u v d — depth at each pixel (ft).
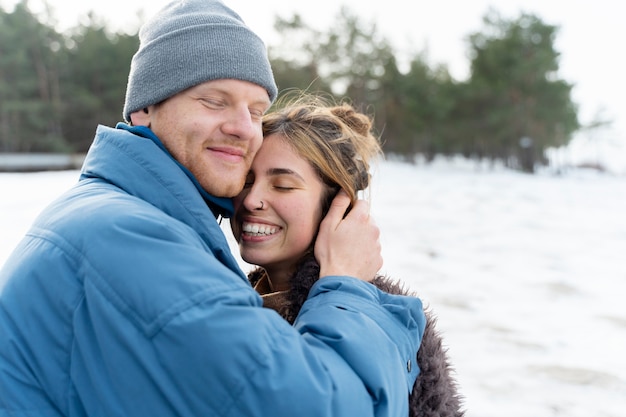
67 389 3.28
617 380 10.24
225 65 4.16
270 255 4.86
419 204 42.91
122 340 3.10
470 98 147.54
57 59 135.85
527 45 142.92
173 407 3.08
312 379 3.19
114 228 3.29
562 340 12.39
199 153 4.24
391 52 157.99
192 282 3.17
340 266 4.51
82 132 136.36
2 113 124.16
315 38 150.82
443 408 4.20
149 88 4.21
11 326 3.41
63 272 3.31
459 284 17.16
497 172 138.82
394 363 3.76
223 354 3.03
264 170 4.81
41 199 32.53
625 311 14.55
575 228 31.37
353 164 4.93
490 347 11.89
